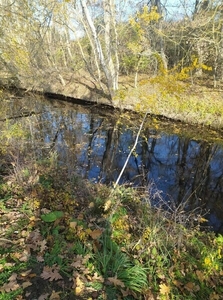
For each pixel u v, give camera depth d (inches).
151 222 151.5
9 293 99.3
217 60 510.3
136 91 494.0
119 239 138.8
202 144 378.0
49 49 585.3
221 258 140.2
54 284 107.4
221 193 251.6
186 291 115.2
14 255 116.3
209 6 467.2
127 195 189.5
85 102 558.3
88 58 623.8
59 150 287.7
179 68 511.5
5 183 172.9
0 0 456.4
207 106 438.0
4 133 270.8
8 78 609.0
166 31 557.6
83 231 136.9
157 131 417.1
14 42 478.9
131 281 111.8
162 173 286.7
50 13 463.5
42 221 142.0
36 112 461.7
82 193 178.4
